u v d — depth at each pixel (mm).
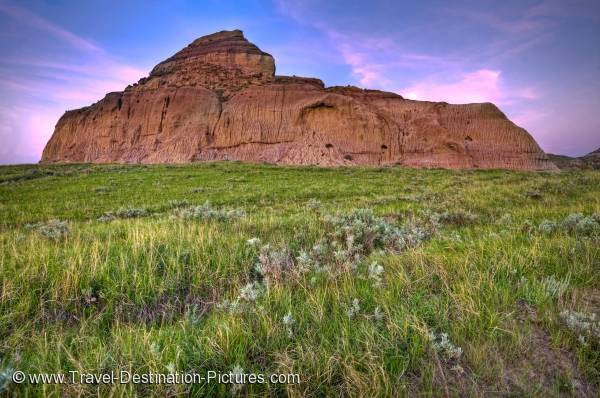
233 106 147500
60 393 2455
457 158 122125
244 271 5020
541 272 4375
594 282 4078
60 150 166500
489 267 4445
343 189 25719
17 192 24312
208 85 167500
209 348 2775
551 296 3660
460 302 3426
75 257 4898
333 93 146625
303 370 2592
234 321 3146
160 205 17188
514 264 4559
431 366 2670
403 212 11477
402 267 4438
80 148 160000
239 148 135250
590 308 3508
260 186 28297
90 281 4309
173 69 188125
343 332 2916
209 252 5594
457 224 9164
